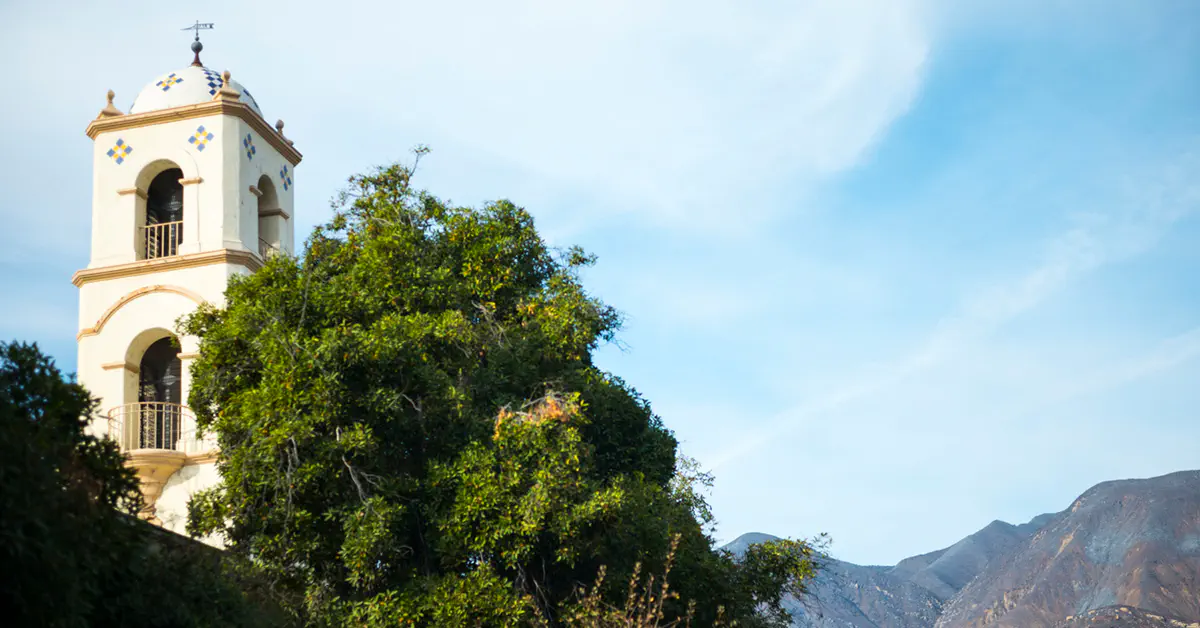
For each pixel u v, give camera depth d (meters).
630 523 21.61
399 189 25.58
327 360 20.75
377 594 19.98
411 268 23.66
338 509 20.33
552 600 21.81
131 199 28.64
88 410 12.58
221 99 28.69
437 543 20.55
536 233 25.73
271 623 15.73
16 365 12.02
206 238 28.12
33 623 10.65
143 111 29.08
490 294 24.56
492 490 20.33
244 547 20.52
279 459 20.44
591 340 24.95
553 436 21.50
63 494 11.30
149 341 28.00
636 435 25.78
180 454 26.27
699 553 23.83
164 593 12.92
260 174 29.70
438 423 21.58
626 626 20.11
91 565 11.55
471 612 19.45
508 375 23.42
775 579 25.72
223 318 23.45
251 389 21.75
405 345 21.36
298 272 23.41
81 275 27.95
